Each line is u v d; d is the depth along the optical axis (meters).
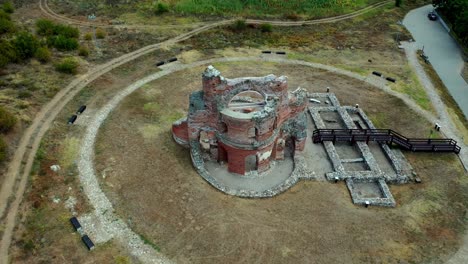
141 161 37.78
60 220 31.27
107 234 30.36
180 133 39.28
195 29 66.31
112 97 47.50
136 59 56.38
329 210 33.28
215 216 32.31
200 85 50.94
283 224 31.83
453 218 33.03
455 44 65.31
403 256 29.53
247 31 65.69
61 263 28.09
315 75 54.44
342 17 73.75
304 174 36.38
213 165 37.75
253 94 43.62
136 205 33.00
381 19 73.81
